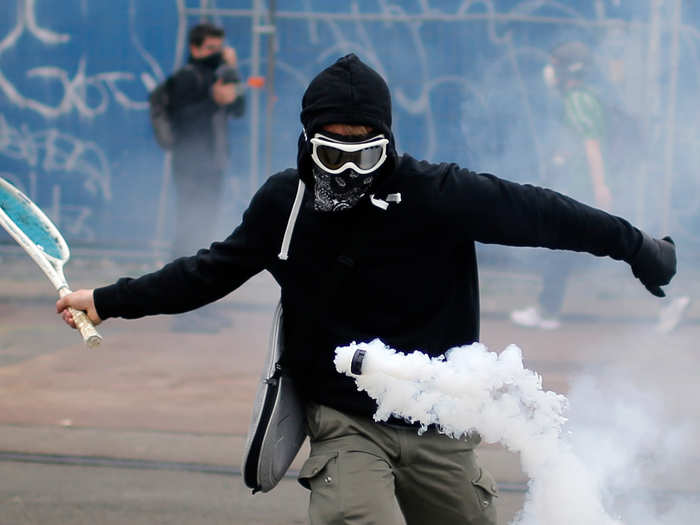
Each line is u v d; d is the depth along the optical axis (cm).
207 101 1930
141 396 1402
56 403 1358
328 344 637
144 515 988
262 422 636
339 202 607
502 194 618
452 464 644
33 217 785
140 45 2478
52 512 991
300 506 1023
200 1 2433
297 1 2402
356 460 629
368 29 2398
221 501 1030
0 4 2514
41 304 2106
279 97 2411
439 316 637
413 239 618
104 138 2508
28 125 2533
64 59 2509
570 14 2319
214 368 1578
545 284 1928
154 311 687
